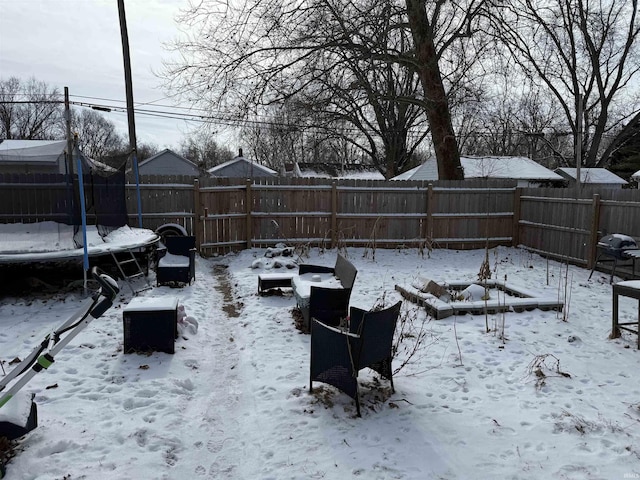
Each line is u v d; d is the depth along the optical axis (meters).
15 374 2.84
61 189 9.43
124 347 4.63
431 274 9.23
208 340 5.31
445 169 13.82
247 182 11.41
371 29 12.12
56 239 7.68
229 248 11.45
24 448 2.98
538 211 11.91
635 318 6.30
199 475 2.87
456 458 3.05
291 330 5.60
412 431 3.37
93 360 4.48
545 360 4.77
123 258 8.50
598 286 8.33
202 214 10.98
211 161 50.28
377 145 29.55
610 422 3.51
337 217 11.98
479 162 26.66
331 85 12.63
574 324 5.98
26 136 50.28
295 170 35.44
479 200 12.57
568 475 2.88
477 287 7.18
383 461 2.99
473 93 14.88
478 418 3.59
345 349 3.58
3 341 5.02
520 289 7.43
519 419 3.58
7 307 6.29
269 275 7.26
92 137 63.12
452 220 12.52
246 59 11.82
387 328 3.82
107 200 8.53
